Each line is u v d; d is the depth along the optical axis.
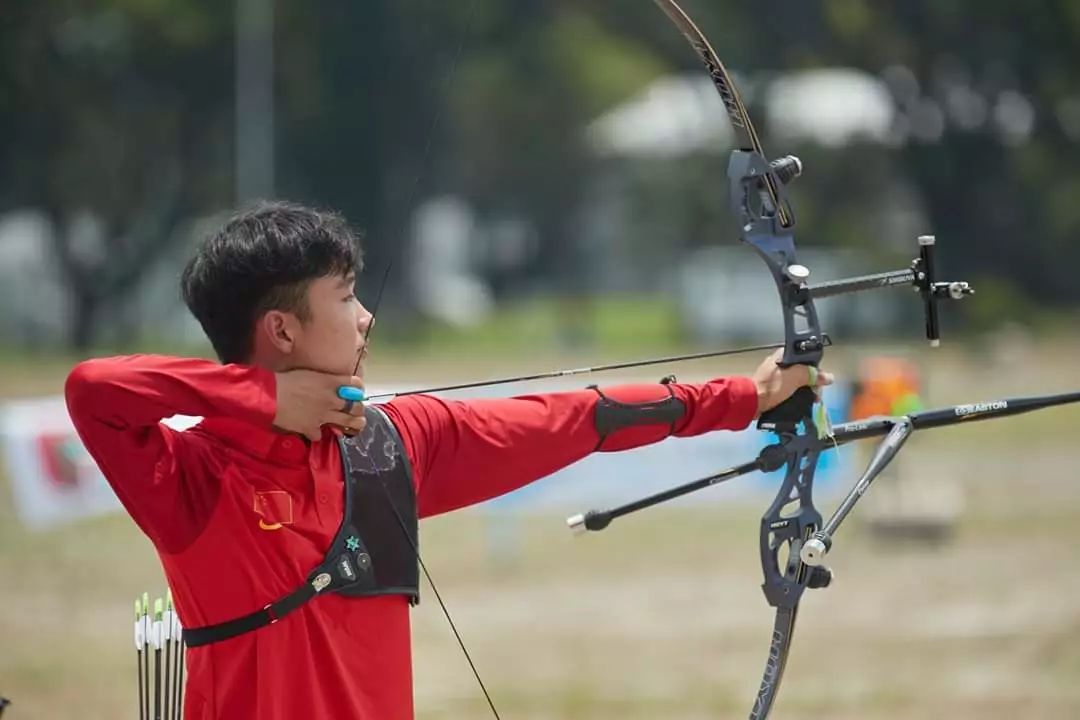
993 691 27.59
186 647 10.47
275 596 10.10
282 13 146.50
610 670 29.47
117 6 137.00
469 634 32.78
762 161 11.93
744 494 47.88
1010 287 148.50
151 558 39.91
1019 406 12.09
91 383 9.59
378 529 10.44
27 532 42.97
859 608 35.25
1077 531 44.78
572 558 41.66
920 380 44.16
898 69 144.88
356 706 10.20
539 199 180.50
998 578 38.41
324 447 10.39
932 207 149.75
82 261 142.75
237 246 10.29
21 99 135.75
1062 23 138.62
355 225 12.62
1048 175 146.88
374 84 152.75
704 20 152.12
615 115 172.00
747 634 32.75
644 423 11.48
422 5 150.38
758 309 149.25
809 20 148.50
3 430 37.06
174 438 10.14
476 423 11.08
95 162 140.12
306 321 10.28
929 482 48.75
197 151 144.38
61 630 32.25
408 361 121.31
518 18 171.25
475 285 193.62
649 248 187.62
